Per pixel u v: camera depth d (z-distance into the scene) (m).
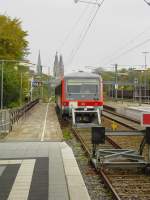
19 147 22.11
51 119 42.41
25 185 12.97
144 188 13.27
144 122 15.21
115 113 57.38
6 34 66.44
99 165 15.90
